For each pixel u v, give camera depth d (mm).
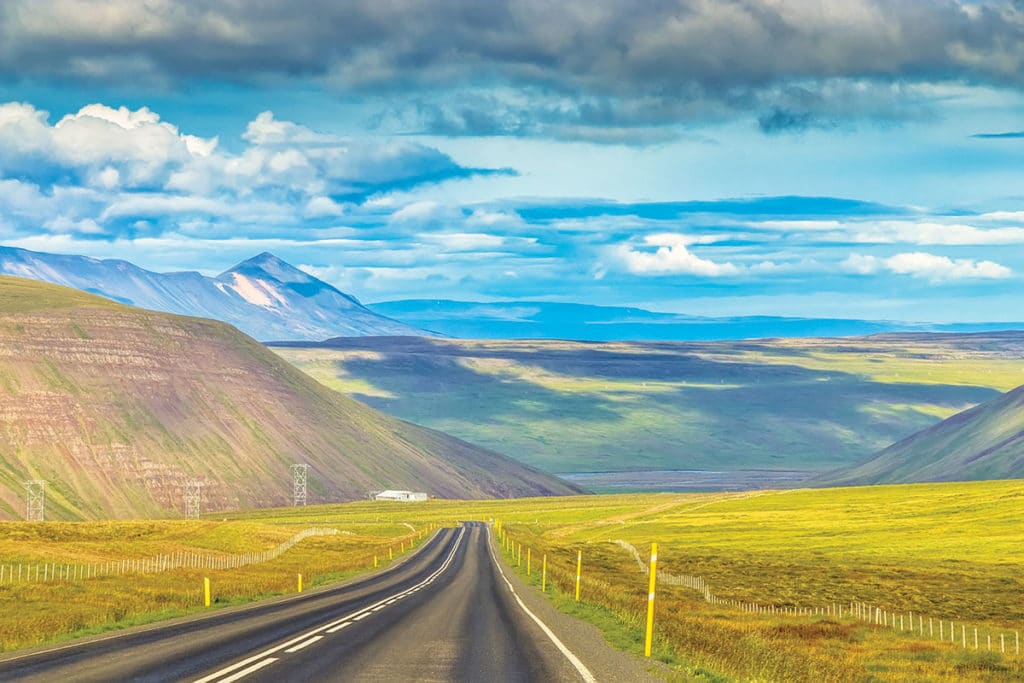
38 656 30000
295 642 33781
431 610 49625
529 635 37219
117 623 42188
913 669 44094
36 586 65375
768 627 64500
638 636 36312
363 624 41250
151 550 132500
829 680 30531
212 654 30250
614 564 135875
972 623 82562
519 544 144125
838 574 121812
